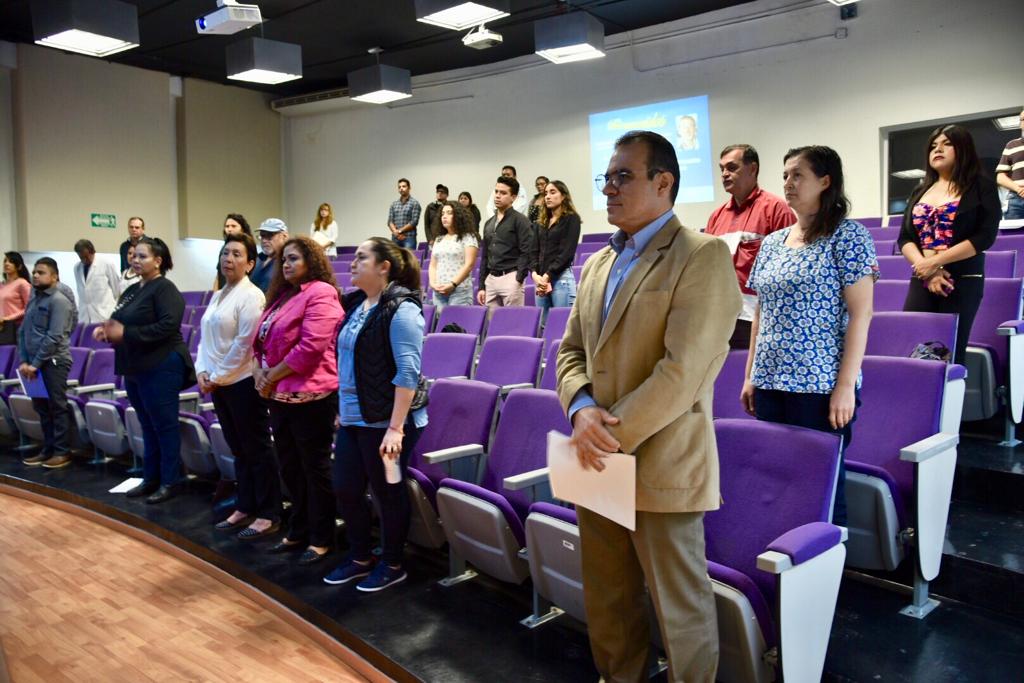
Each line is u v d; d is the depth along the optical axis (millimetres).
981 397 2938
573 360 1708
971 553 2152
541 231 4695
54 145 8688
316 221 9102
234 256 3326
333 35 8297
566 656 2131
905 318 2678
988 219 2627
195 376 3887
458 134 9656
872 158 6859
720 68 7664
